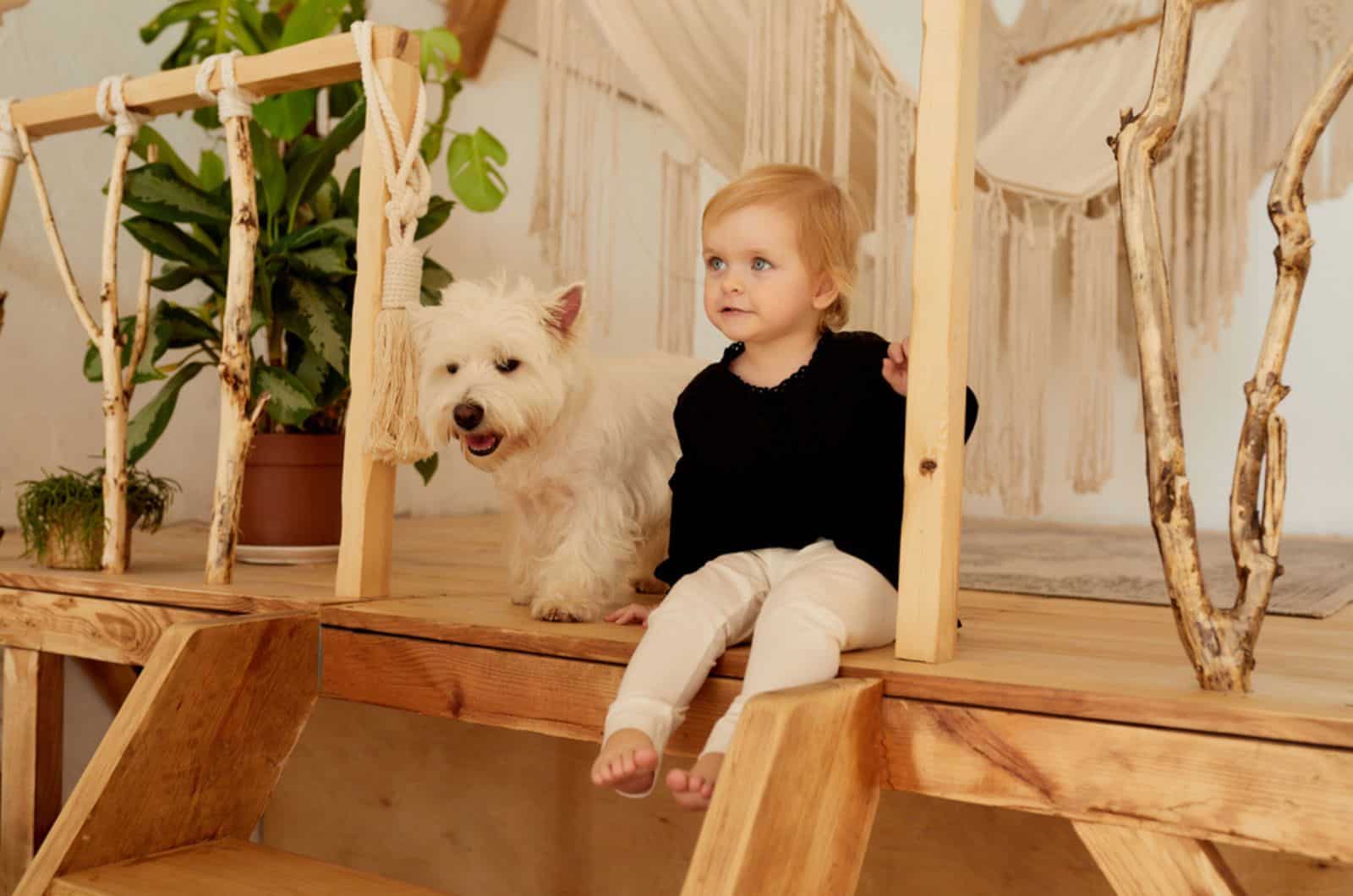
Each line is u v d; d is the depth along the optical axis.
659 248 3.80
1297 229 1.09
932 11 1.23
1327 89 1.08
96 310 3.38
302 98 2.57
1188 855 1.07
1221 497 5.03
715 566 1.43
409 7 4.21
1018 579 2.63
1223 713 1.05
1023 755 1.15
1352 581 2.80
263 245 2.60
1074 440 4.40
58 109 2.19
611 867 2.30
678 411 1.58
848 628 1.28
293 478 2.56
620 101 4.37
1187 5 1.15
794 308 1.46
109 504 2.17
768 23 3.03
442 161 4.30
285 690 1.67
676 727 1.26
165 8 3.56
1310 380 4.98
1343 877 1.77
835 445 1.43
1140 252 1.16
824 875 1.12
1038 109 4.38
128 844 1.42
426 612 1.67
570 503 1.68
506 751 2.43
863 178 3.57
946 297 1.24
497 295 1.64
